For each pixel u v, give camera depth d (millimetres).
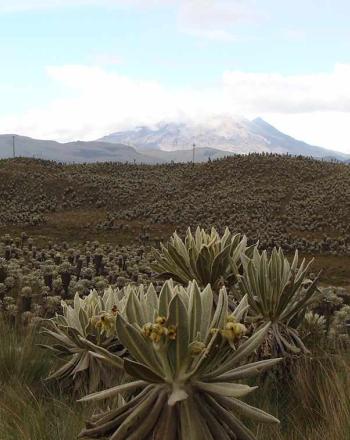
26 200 50438
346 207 44750
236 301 4770
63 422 3461
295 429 3396
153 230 41688
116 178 60688
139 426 2402
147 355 2387
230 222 44062
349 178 53594
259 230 41188
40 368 5102
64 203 50000
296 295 4324
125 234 39938
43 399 4316
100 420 2545
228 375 2479
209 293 2549
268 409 3688
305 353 4184
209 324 2516
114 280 13859
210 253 4484
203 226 43125
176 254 4645
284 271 4195
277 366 4133
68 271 11766
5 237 26891
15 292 10312
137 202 51250
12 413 3742
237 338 2318
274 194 52031
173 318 2330
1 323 6496
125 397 3654
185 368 2396
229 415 2463
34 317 6887
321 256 34406
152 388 2537
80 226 40969
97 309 4387
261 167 61438
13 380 4633
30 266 14977
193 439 2322
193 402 2426
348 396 3523
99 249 21797
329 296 6465
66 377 4469
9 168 59531
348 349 4902
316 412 3646
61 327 4418
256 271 4176
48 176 55812
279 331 4227
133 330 2354
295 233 41000
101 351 2752
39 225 40562
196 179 61188
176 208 48719
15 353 5223
